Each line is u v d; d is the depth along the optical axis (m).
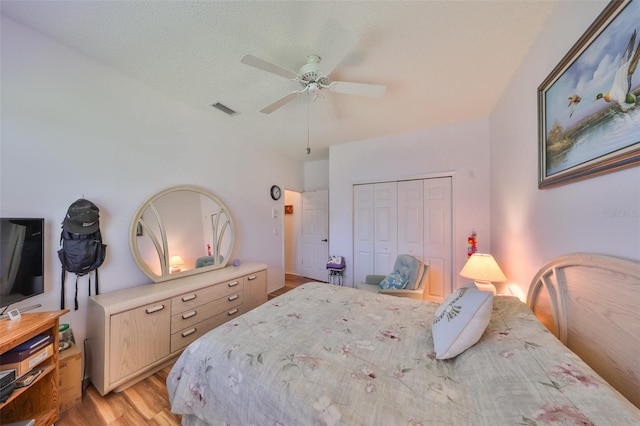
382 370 1.10
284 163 4.44
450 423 0.80
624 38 0.88
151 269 2.30
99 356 1.72
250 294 2.89
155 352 1.95
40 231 1.56
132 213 2.20
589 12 1.11
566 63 1.26
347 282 4.00
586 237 1.14
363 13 1.44
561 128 1.31
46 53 1.70
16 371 1.17
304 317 1.65
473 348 1.12
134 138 2.22
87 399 1.68
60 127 1.77
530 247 1.79
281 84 2.23
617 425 0.62
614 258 0.94
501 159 2.47
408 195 3.54
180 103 2.61
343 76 2.07
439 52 1.78
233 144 3.29
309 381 1.02
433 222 3.38
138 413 1.57
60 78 1.77
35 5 1.43
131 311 1.80
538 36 1.60
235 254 3.31
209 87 2.30
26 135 1.62
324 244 4.78
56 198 1.75
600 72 1.01
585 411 0.67
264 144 3.90
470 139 3.09
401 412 0.86
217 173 3.05
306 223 5.07
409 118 3.01
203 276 2.58
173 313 2.08
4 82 1.54
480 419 0.78
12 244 1.39
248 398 1.06
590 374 0.82
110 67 2.03
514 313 1.39
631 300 0.87
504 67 1.96
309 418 0.89
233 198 3.29
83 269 1.81
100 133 1.99
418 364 1.15
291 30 1.58
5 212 1.54
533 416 0.70
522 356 0.97
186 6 1.41
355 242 3.95
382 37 1.63
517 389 0.81
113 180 2.08
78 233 1.77
